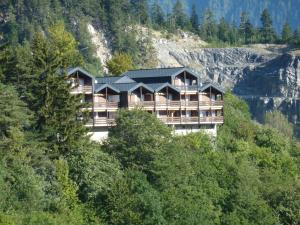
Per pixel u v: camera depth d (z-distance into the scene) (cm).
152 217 7756
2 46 9075
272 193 9588
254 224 8819
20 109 7844
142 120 9075
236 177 9431
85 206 7725
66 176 7744
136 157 8700
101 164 8175
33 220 6806
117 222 7575
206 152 10081
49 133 8050
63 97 8275
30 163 7650
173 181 8581
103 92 10475
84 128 8400
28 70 8462
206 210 8456
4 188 7119
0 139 7544
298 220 9256
